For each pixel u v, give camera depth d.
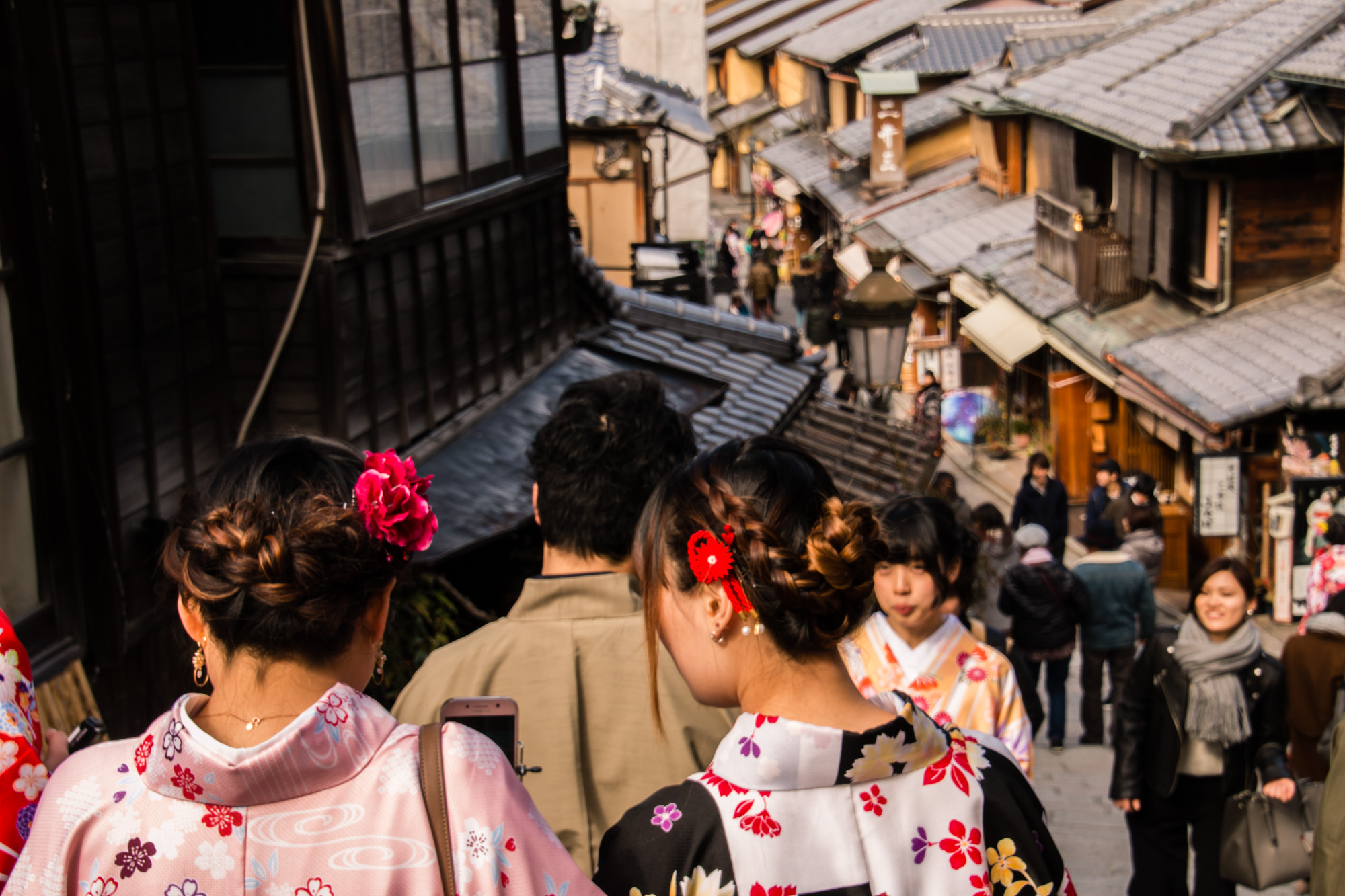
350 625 1.50
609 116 19.30
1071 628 8.45
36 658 3.89
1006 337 19.80
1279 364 13.48
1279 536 12.76
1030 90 20.41
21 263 3.85
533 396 6.83
